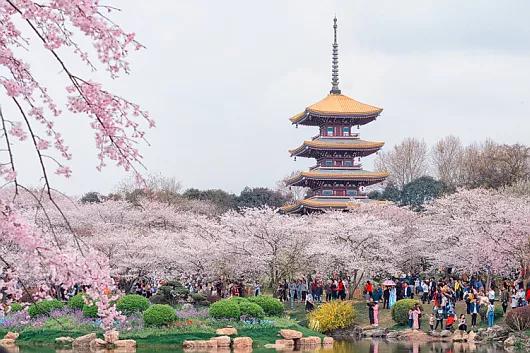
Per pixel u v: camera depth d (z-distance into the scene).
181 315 45.03
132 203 82.44
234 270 61.03
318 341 44.50
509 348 42.22
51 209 61.59
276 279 60.47
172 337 41.69
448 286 55.50
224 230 63.34
